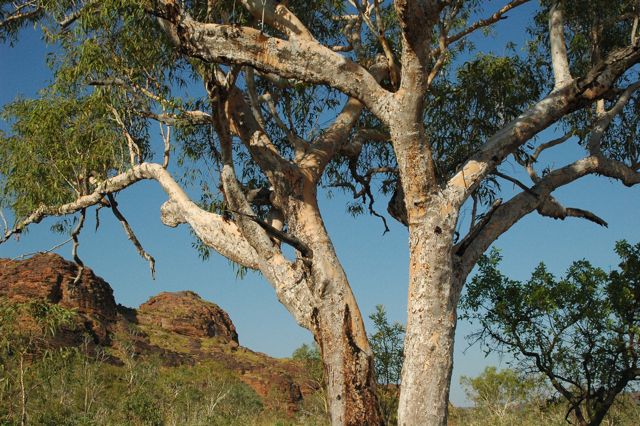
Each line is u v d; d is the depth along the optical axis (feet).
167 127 36.52
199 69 32.24
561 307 38.09
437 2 26.50
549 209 32.17
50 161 39.70
